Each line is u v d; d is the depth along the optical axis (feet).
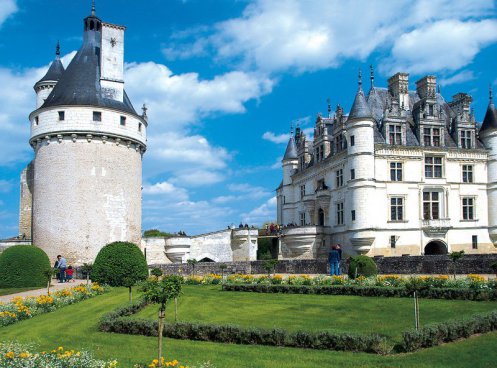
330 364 41.32
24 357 39.32
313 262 133.59
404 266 115.75
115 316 63.00
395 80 176.76
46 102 150.00
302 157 208.13
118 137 147.13
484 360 40.73
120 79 153.69
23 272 108.27
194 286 109.60
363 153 153.28
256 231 186.80
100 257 106.01
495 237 164.66
